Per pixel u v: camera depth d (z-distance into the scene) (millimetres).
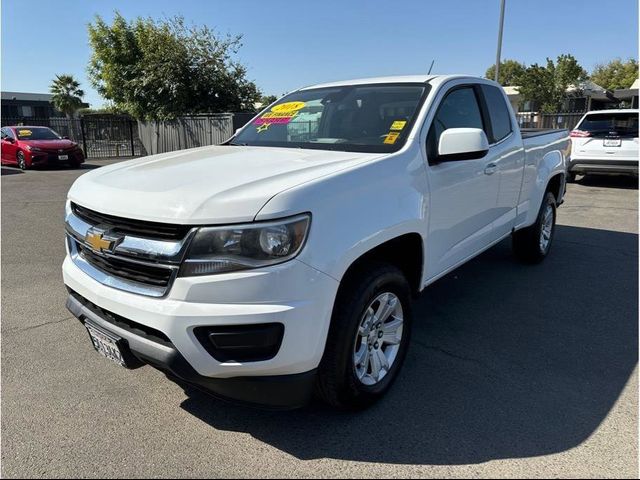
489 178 4047
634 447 2566
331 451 2541
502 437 2645
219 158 3170
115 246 2475
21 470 2391
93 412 2861
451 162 3436
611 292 4824
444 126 3539
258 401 2408
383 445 2586
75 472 2383
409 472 2395
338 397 2670
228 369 2289
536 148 5078
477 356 3539
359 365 2787
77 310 2766
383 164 2867
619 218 8273
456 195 3533
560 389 3113
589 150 11258
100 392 3068
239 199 2273
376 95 3729
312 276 2320
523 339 3816
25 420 2781
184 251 2266
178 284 2277
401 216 2850
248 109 22391
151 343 2359
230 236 2230
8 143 16469
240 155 3242
